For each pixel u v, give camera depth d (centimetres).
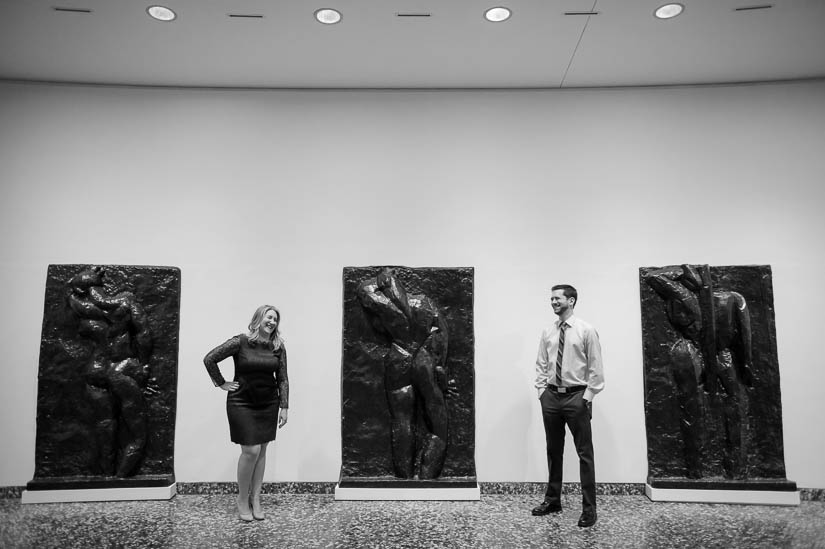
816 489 444
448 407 451
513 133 497
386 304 448
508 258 482
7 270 468
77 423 442
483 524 379
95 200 481
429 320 452
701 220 481
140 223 482
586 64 462
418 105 500
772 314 456
